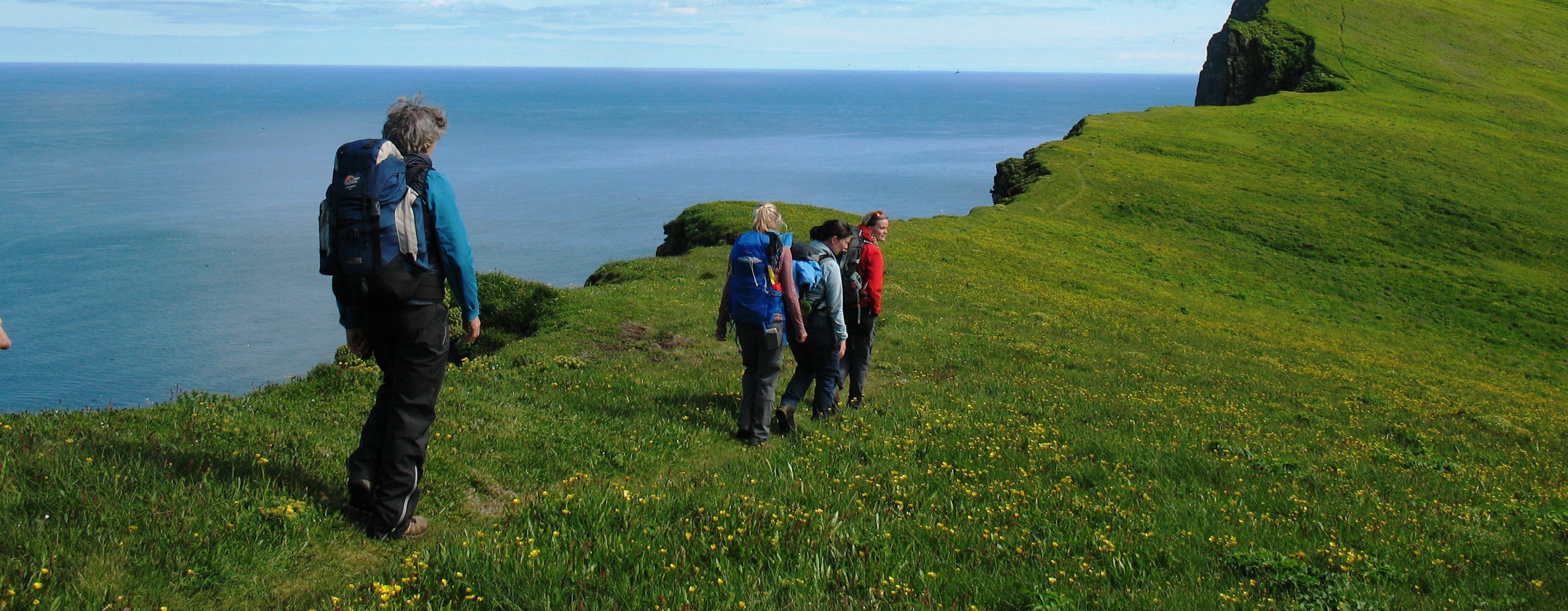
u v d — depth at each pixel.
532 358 14.43
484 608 4.79
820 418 10.48
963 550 6.20
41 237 135.88
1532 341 41.16
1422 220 58.50
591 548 5.56
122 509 5.29
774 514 6.36
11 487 5.33
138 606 4.38
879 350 17.03
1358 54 108.12
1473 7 130.38
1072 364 17.84
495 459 7.49
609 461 8.03
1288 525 7.79
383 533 5.61
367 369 10.24
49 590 4.32
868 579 5.45
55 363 81.94
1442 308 44.78
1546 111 91.81
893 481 7.82
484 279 21.17
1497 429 17.08
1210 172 66.31
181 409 8.11
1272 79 109.00
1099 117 84.19
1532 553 7.61
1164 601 5.57
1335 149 74.31
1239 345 25.58
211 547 5.05
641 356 15.83
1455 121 86.88
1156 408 13.80
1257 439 12.22
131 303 100.69
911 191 195.88
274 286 108.81
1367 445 13.21
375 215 5.18
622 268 27.86
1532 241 55.88
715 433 9.38
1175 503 8.05
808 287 9.78
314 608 4.65
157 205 167.62
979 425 10.79
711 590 5.07
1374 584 6.40
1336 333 38.19
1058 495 7.96
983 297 26.50
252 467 6.29
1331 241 53.09
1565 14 132.38
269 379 78.69
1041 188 60.06
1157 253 47.84
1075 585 5.73
